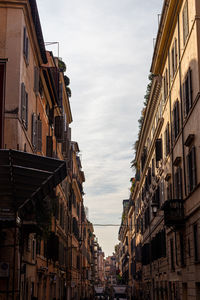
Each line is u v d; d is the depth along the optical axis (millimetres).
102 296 107812
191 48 24125
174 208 26422
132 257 79062
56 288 40406
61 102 41438
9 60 22266
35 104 28000
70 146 51375
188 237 25516
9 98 21844
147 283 50594
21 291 22594
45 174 17219
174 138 29453
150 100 40594
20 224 18734
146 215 49906
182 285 27500
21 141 22719
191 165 24250
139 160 59281
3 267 19406
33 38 25859
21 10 22828
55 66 37375
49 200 23250
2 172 16844
